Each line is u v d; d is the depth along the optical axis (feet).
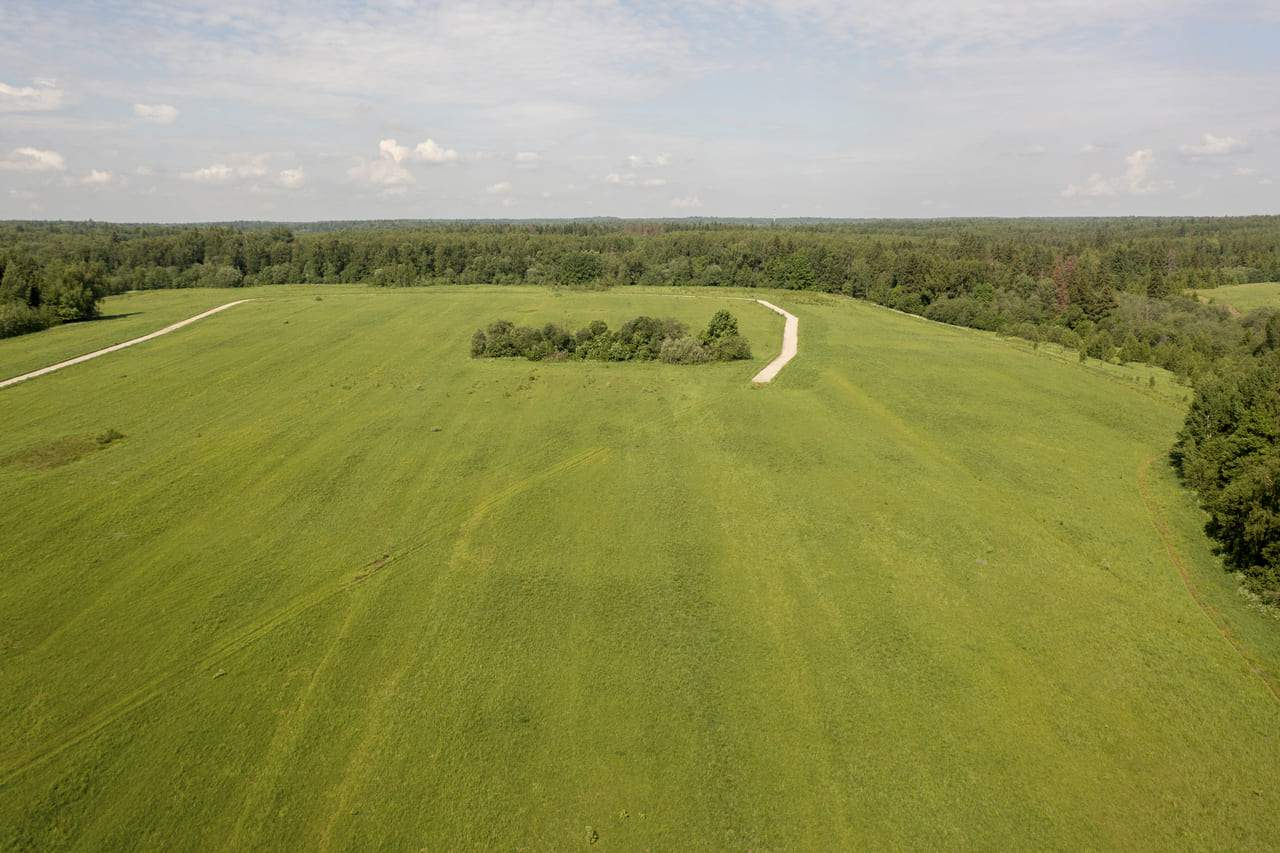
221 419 207.00
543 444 185.47
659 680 99.55
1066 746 88.33
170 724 92.48
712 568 127.34
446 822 78.48
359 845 75.87
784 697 96.27
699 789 82.38
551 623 112.16
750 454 176.86
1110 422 204.03
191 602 118.32
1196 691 97.60
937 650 105.40
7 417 208.33
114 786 83.30
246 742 89.45
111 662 104.32
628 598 118.62
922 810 79.51
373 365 271.49
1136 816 78.89
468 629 110.73
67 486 161.07
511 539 137.80
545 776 84.12
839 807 79.92
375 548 135.03
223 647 107.34
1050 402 220.84
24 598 119.44
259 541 137.80
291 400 225.97
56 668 103.19
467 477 166.09
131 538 138.62
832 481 161.58
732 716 92.99
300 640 108.47
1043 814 79.05
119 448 184.44
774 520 143.95
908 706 94.53
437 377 254.06
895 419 202.59
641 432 193.67
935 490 157.17
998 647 106.32
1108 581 123.95
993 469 168.96
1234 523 126.72
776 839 76.38
